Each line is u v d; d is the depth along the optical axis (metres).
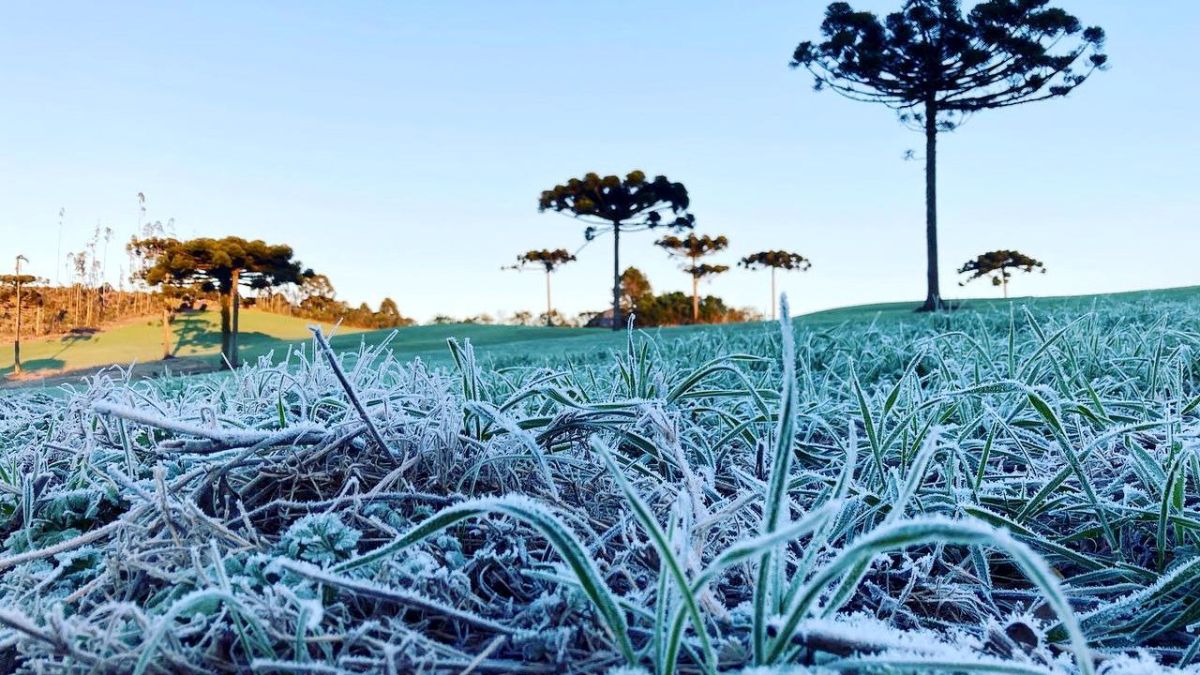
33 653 1.96
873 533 1.56
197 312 104.31
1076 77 41.78
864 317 32.09
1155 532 3.22
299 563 1.95
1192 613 2.36
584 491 3.21
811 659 1.85
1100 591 2.70
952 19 40.06
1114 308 12.13
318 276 119.00
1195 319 8.73
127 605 1.88
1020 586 3.03
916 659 1.61
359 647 2.12
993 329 10.47
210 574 2.29
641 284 104.38
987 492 3.52
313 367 4.52
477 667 1.97
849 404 4.96
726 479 3.81
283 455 3.08
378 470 3.13
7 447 4.32
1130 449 3.37
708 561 2.63
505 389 6.02
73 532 2.91
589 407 3.29
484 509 1.79
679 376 6.58
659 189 70.50
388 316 122.19
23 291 89.94
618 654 1.99
